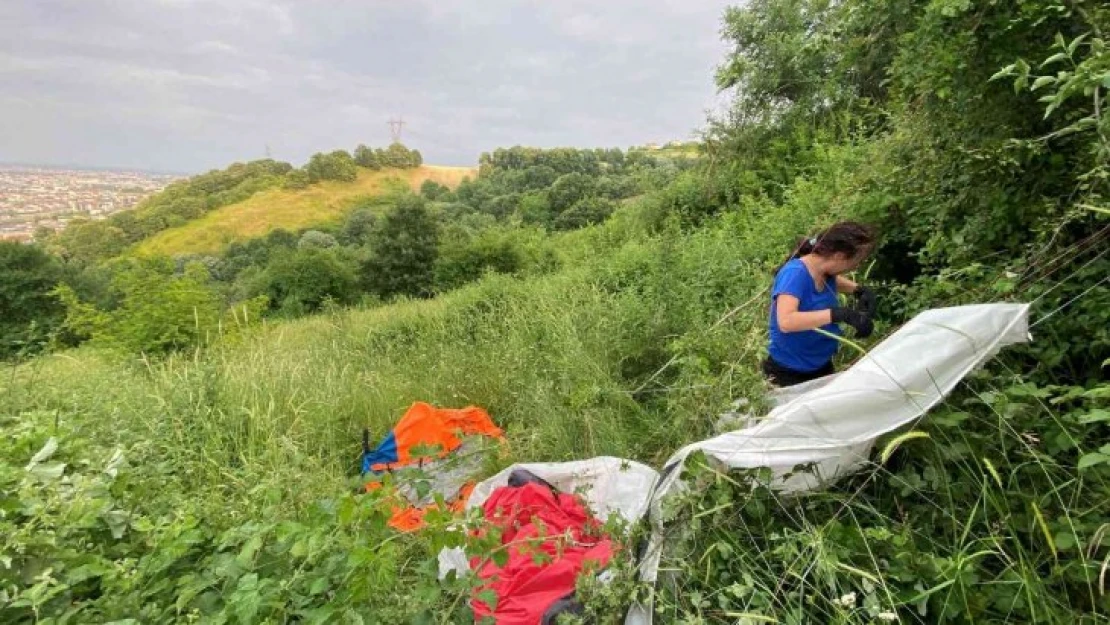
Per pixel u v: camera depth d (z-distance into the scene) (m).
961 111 3.18
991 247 3.12
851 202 4.46
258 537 2.32
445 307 10.70
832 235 2.97
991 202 3.04
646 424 3.85
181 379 5.62
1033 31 2.75
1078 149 2.70
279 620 2.10
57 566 2.33
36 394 5.54
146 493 3.35
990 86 2.98
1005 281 2.60
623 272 7.80
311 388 5.92
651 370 4.91
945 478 2.22
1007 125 2.99
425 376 6.23
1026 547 2.07
